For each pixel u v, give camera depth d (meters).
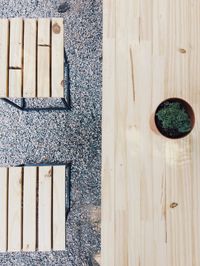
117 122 1.19
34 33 1.35
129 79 1.20
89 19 1.88
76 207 1.81
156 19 1.21
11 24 1.35
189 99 1.19
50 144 1.84
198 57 1.20
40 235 1.34
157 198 1.18
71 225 1.80
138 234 1.17
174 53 1.20
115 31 1.21
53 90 1.34
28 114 1.85
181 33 1.21
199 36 1.20
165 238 1.17
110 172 1.19
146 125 1.19
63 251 1.80
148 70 1.20
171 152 1.18
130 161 1.18
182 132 1.20
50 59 1.34
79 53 1.86
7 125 1.85
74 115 1.84
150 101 1.19
